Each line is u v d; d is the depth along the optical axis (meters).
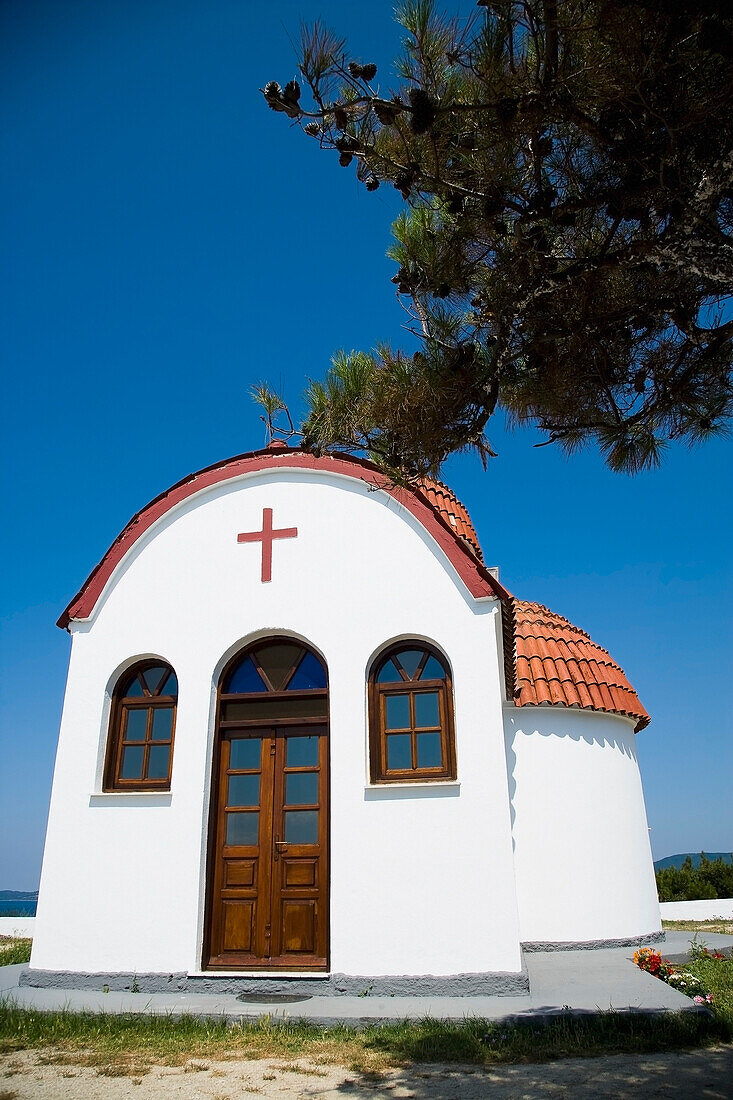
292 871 8.84
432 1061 6.05
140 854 9.05
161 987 8.41
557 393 6.00
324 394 5.89
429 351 5.64
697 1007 7.06
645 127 4.60
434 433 5.82
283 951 8.57
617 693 14.44
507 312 5.49
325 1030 6.99
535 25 4.30
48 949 8.88
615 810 13.45
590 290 5.44
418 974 7.95
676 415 6.27
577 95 4.51
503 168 4.94
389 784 8.66
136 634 10.02
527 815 12.77
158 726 9.81
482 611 9.07
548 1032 6.64
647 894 13.55
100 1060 6.16
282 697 9.52
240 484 10.43
